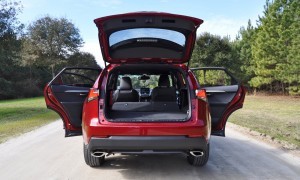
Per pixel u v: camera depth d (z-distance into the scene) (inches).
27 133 422.3
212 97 241.9
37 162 259.6
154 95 245.6
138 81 305.7
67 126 240.5
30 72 2514.8
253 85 1489.9
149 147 201.5
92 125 204.5
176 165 247.8
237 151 300.5
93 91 213.2
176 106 235.6
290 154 286.5
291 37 1164.5
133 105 235.3
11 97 2207.2
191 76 226.7
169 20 215.6
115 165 247.4
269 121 542.6
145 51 237.3
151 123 203.0
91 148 206.4
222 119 243.6
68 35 2701.8
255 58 1433.3
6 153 295.1
